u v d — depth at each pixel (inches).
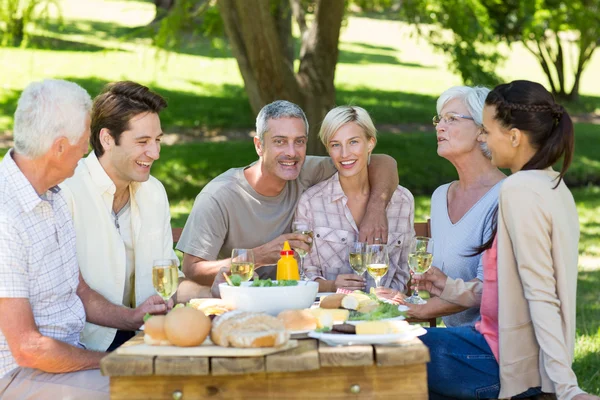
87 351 103.4
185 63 719.1
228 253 145.0
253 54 330.6
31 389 101.7
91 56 681.6
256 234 142.6
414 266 115.8
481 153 132.5
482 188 132.0
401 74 836.0
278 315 91.8
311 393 84.7
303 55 356.5
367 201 143.3
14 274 98.3
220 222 140.3
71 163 103.0
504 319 102.9
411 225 146.3
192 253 139.9
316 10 351.6
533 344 102.7
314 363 81.5
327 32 350.9
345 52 944.3
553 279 100.1
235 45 335.0
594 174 522.3
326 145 139.9
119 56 694.5
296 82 343.3
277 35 331.3
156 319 85.4
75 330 109.3
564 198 104.0
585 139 621.3
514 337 102.6
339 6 347.9
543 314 99.0
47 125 99.3
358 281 128.5
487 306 107.8
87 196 121.6
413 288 122.7
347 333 88.8
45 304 104.8
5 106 525.7
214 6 362.9
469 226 129.0
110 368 81.4
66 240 108.9
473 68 408.5
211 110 577.6
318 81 350.3
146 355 82.9
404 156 502.6
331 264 141.3
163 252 130.9
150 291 128.4
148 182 129.9
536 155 104.7
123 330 122.4
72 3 948.0
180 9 348.5
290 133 135.0
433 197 138.5
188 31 362.9
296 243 128.0
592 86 956.0
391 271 143.4
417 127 609.0
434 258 133.7
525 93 105.0
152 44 358.9
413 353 83.2
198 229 139.9
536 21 493.7
